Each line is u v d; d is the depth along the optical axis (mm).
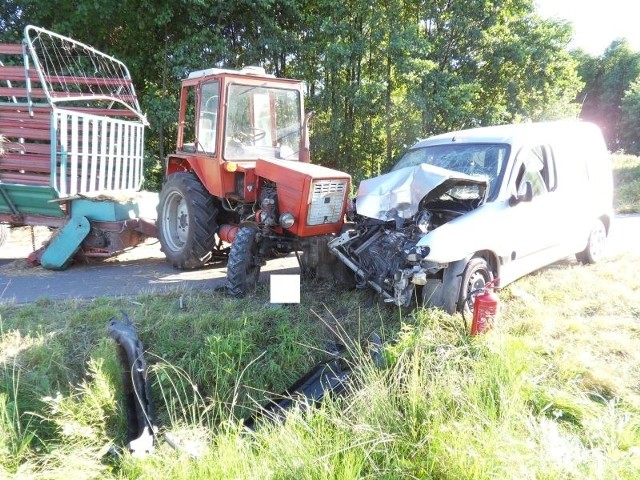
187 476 2842
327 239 5387
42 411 3402
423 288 4566
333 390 3488
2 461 2936
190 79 6652
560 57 16906
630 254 7137
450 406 3125
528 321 4418
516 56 15719
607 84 44781
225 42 12641
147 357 4082
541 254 5633
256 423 3324
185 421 3502
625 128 38438
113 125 7469
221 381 3859
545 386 3357
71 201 6816
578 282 5656
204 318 4531
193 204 6234
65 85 7801
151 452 3191
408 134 14008
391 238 4824
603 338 4156
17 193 6699
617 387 3416
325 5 13609
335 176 5355
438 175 4711
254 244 5371
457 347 3859
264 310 4758
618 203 12711
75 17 11312
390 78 14125
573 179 6199
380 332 4434
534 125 6285
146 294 5309
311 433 2971
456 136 6078
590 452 2689
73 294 5508
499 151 5426
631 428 2926
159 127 12570
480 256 4832
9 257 7695
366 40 13594
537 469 2512
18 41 11523
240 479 2670
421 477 2662
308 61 14078
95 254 6848
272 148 6445
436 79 14211
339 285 5441
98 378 3506
